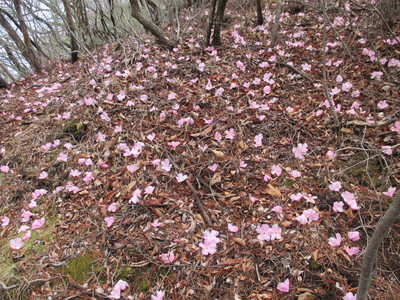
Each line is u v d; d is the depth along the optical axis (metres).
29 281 1.80
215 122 2.74
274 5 5.29
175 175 2.34
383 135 2.33
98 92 3.40
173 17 5.21
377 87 2.82
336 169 2.21
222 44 4.00
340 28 3.91
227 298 1.59
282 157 2.39
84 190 2.41
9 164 2.99
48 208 2.37
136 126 2.87
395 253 1.69
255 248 1.80
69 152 2.84
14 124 3.69
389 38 3.26
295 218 1.91
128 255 1.86
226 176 2.29
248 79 3.29
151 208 2.12
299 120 2.68
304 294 1.54
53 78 5.33
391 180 2.04
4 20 6.32
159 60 3.79
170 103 3.05
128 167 2.35
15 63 7.39
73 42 5.77
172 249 1.85
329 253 1.71
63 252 1.96
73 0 6.02
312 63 3.37
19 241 2.03
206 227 1.96
